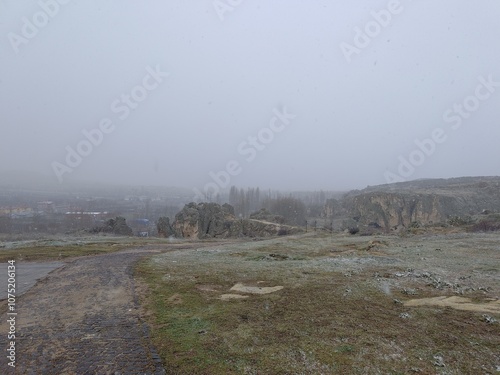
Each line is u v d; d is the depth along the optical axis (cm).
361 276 1497
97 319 991
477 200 7262
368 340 820
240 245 2997
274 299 1151
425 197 6856
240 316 986
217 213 5162
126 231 4728
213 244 3297
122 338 850
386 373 678
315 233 4462
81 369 701
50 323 966
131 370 693
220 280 1439
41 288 1371
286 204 7544
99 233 4453
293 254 2316
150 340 833
